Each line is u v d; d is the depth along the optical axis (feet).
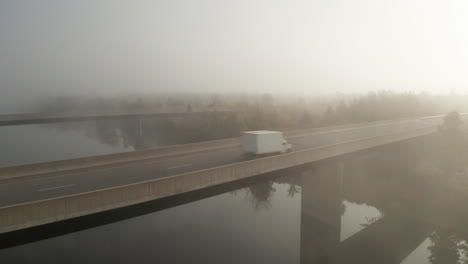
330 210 100.94
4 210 45.57
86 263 64.23
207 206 109.19
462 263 81.10
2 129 329.52
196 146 112.37
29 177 74.79
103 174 77.92
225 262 69.67
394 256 84.38
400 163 154.10
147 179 72.95
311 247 82.33
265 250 77.51
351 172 159.33
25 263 62.54
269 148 101.60
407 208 115.65
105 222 55.98
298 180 150.41
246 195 125.59
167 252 72.08
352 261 81.41
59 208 50.47
